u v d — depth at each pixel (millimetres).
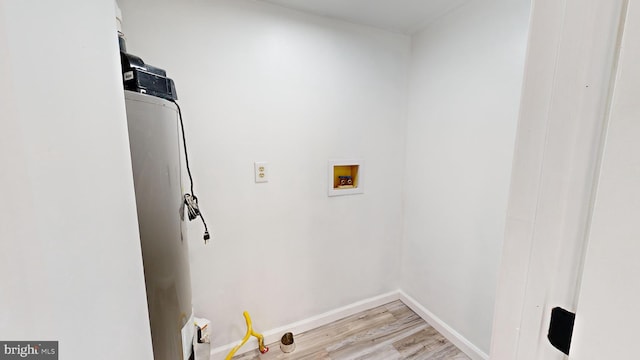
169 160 778
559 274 352
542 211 371
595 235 298
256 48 1355
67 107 369
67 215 372
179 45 1196
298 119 1514
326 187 1663
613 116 278
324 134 1604
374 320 1823
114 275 457
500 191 1301
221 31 1270
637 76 258
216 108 1301
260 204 1478
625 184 271
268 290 1573
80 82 390
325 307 1784
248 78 1354
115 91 462
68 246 375
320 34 1511
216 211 1369
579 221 326
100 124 425
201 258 1364
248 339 1521
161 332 758
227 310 1470
